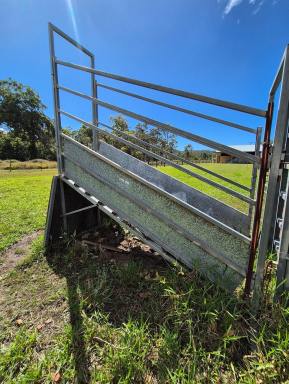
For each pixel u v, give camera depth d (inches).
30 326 60.5
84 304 66.8
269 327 52.7
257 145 83.0
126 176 81.9
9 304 69.4
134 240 119.3
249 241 59.6
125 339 52.8
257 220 58.2
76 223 120.6
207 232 67.1
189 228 70.2
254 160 57.0
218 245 65.5
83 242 109.9
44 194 264.1
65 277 83.6
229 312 55.7
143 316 62.0
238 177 400.5
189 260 71.6
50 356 50.7
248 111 56.4
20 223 149.6
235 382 43.9
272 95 64.2
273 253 76.3
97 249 105.1
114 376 45.6
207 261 68.3
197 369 46.6
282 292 57.9
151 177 105.4
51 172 710.5
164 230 75.8
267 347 49.4
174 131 69.7
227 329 52.6
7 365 48.8
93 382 44.9
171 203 72.8
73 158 99.3
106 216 135.9
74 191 116.0
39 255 99.0
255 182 90.0
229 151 60.6
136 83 70.9
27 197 243.3
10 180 437.4
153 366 48.0
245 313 58.6
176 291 65.9
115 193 86.5
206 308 57.9
